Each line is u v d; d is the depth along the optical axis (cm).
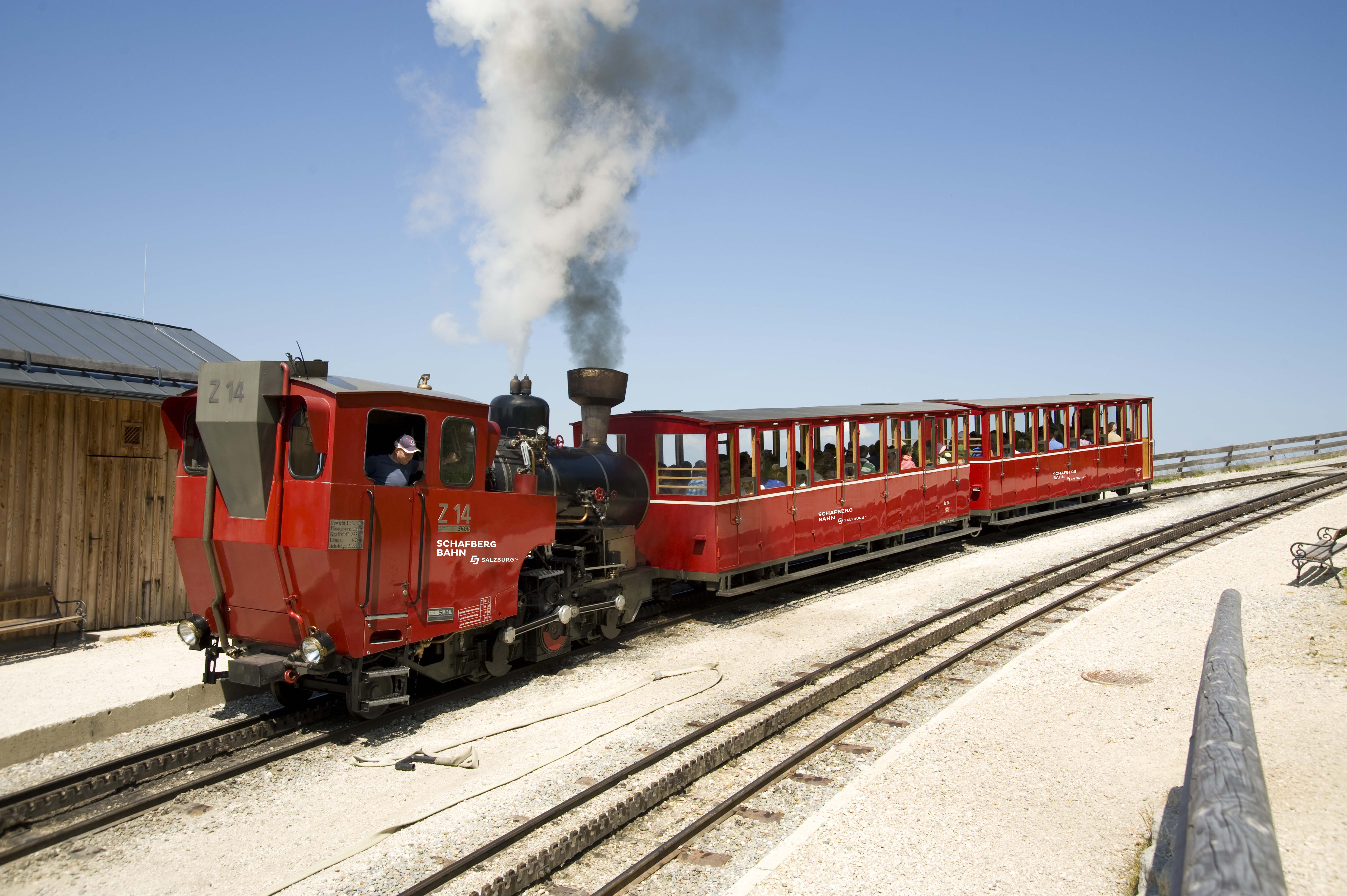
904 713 827
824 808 600
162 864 526
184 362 1202
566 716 814
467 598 820
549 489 976
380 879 501
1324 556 1273
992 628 1170
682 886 507
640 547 1280
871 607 1310
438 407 786
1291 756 643
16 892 495
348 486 687
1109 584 1409
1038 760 684
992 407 1895
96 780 619
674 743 708
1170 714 779
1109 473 2294
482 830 563
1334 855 482
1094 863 518
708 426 1200
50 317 1137
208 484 723
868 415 1541
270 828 576
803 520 1382
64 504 995
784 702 846
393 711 788
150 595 1078
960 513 1797
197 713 800
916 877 505
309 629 697
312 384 686
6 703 748
